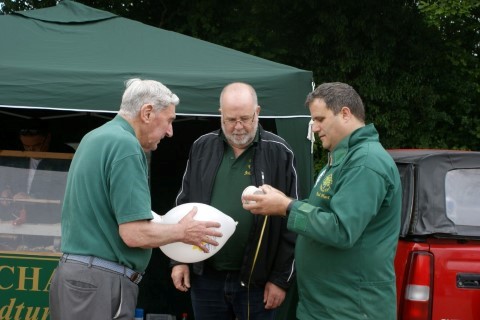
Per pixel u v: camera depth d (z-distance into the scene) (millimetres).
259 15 10359
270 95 3922
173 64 4188
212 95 3875
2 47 4246
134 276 2693
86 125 4988
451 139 10805
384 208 2578
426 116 10281
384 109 10273
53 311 2674
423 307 3447
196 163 3346
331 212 2549
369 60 9945
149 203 2619
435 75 10484
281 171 3277
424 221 3555
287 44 10375
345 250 2566
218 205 3232
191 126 5184
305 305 2711
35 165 4164
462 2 9695
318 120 2689
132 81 2805
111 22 4820
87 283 2578
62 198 4148
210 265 3277
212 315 3338
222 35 10328
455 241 3557
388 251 2594
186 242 2674
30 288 4000
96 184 2600
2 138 4984
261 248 3195
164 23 10828
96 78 3805
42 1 10703
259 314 3287
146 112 2713
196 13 10414
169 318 4402
